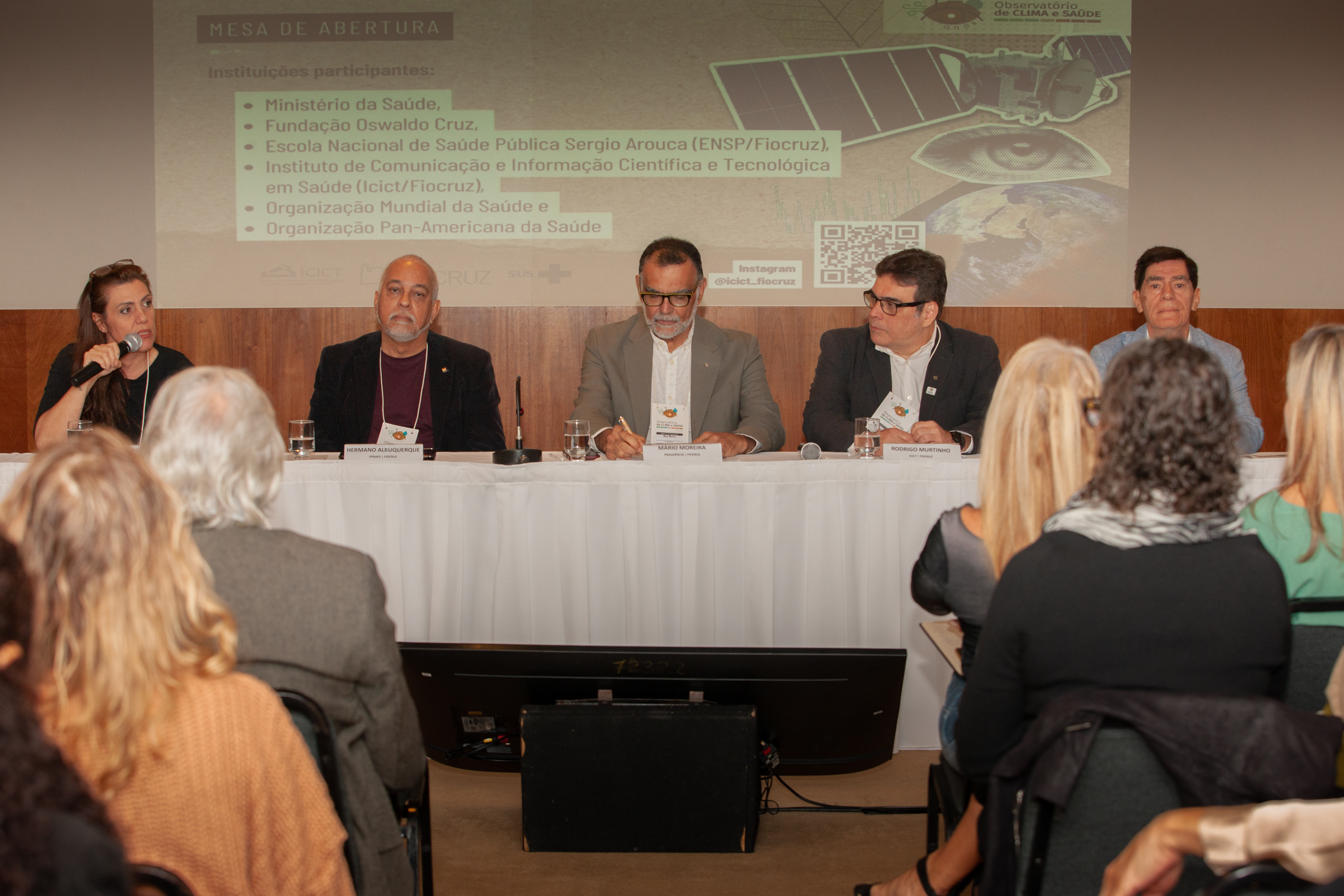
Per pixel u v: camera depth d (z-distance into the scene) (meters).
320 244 4.15
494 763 1.93
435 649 1.78
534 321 4.19
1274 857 0.77
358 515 2.19
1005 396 1.24
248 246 4.15
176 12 4.09
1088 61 4.11
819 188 4.15
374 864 1.13
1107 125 4.12
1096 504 1.04
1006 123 4.12
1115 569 1.00
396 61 4.11
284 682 1.06
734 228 4.16
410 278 3.06
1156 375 1.02
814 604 2.19
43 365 4.16
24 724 0.59
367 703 1.15
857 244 4.16
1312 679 1.19
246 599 1.05
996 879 1.05
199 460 1.09
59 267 4.15
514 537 2.16
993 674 1.08
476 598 2.19
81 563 0.76
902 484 2.17
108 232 4.14
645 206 4.16
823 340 3.16
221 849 0.82
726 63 4.11
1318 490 1.28
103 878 0.59
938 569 1.37
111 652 0.76
